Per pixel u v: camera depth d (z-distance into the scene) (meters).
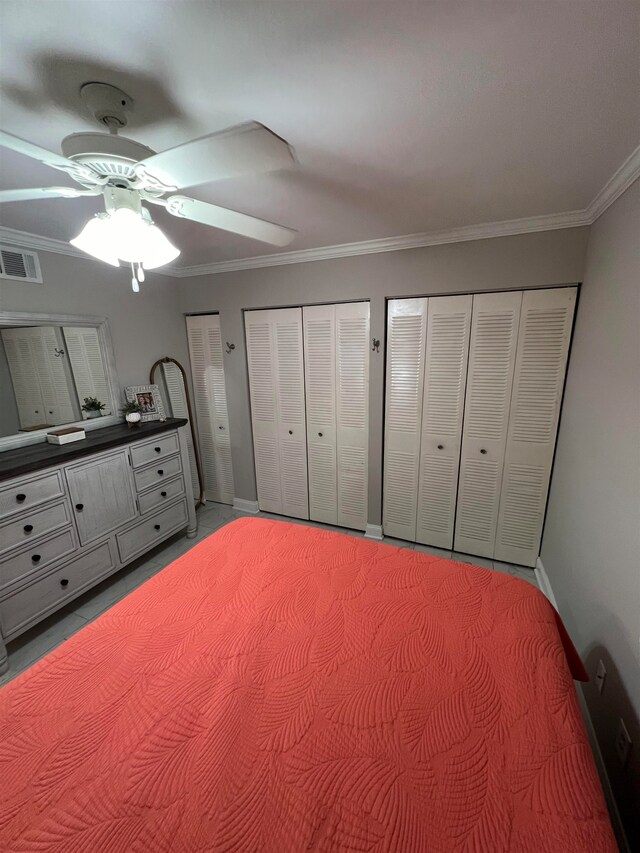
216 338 3.12
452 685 0.97
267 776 0.78
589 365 1.73
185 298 3.10
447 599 1.30
